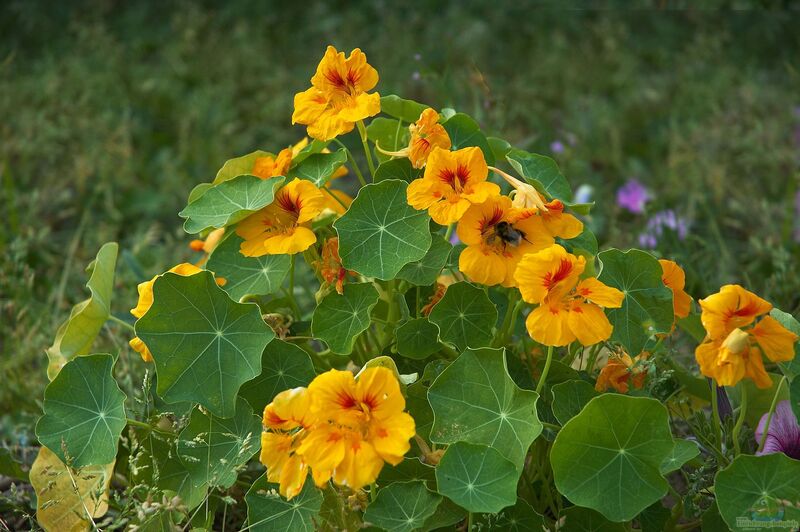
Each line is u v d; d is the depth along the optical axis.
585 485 0.88
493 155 1.01
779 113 1.85
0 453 1.08
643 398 0.87
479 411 0.90
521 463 0.88
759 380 0.89
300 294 1.25
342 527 0.93
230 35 2.38
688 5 2.44
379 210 0.94
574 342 0.97
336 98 0.96
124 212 1.68
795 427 0.96
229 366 0.92
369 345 1.02
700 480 0.93
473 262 0.90
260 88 2.14
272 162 1.01
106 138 1.81
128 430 1.00
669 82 2.09
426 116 0.93
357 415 0.85
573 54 2.24
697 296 1.34
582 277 0.95
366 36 2.34
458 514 0.92
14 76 2.09
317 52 2.29
